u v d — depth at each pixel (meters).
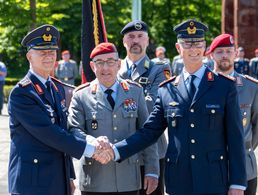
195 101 4.98
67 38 34.97
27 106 4.90
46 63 5.05
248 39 25.62
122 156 5.14
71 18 33.34
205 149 4.95
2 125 15.73
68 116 5.49
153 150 5.66
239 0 25.61
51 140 4.92
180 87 5.10
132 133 5.49
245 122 5.90
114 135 5.43
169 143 5.12
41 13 22.53
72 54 38.69
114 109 5.44
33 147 4.96
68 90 5.68
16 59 37.56
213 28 39.72
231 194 4.92
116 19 31.34
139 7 13.99
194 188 4.93
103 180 5.43
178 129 5.03
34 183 4.91
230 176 4.96
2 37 23.86
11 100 4.97
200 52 5.03
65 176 5.11
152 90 6.31
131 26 6.38
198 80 5.07
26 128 4.93
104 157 5.09
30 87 4.98
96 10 7.25
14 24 22.42
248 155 5.92
